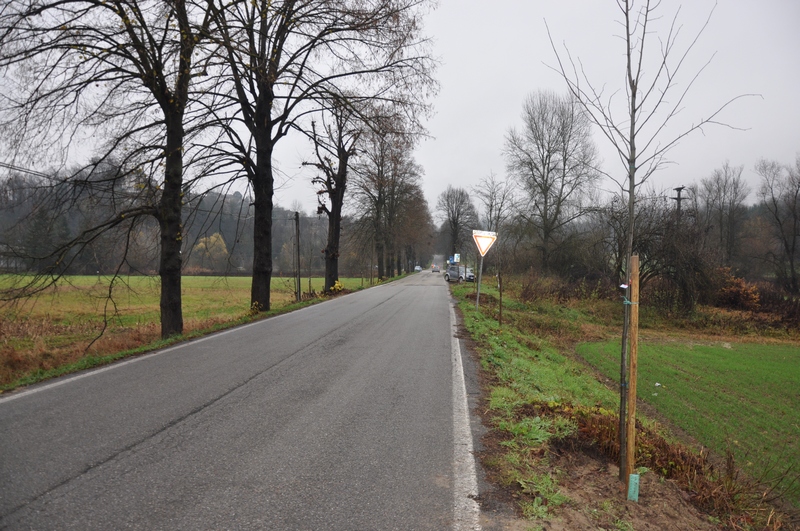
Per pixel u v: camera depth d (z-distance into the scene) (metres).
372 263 42.66
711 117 4.29
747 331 22.97
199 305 26.55
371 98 15.02
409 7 14.00
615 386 12.71
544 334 19.52
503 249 36.28
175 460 4.14
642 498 4.08
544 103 37.88
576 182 36.44
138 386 6.50
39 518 3.14
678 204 26.23
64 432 4.73
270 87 14.45
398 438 4.82
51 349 12.30
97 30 10.45
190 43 10.84
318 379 7.07
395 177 39.66
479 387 7.02
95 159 11.84
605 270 30.19
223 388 6.45
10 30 9.44
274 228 41.06
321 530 3.11
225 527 3.10
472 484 3.87
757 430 9.53
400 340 10.83
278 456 4.29
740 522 4.46
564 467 4.46
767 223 45.59
